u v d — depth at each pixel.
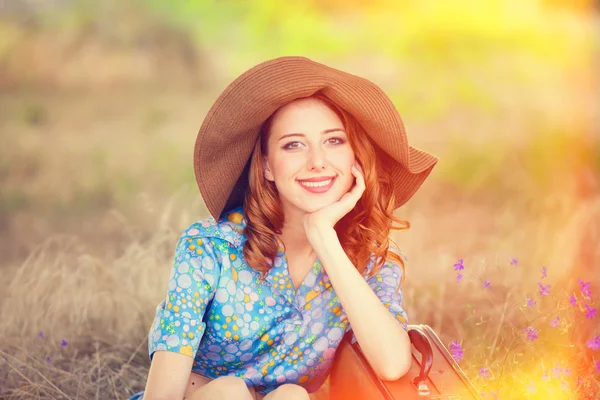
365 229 3.90
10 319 5.49
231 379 3.46
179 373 3.56
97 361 4.93
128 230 7.16
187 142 12.58
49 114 14.44
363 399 3.55
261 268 3.70
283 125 3.68
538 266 6.22
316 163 3.65
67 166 11.33
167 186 10.23
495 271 6.30
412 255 7.09
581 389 4.04
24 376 4.77
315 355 3.83
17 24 17.77
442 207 9.27
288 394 3.42
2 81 16.62
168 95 15.90
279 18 19.17
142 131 13.27
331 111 3.69
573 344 4.40
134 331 5.50
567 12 20.23
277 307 3.77
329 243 3.65
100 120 14.12
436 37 17.69
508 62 16.70
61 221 9.09
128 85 16.62
